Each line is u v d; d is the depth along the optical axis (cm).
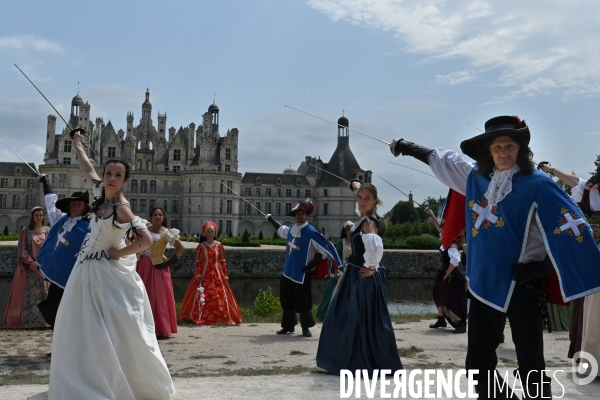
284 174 12431
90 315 424
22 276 1055
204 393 484
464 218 445
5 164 11281
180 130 11588
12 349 795
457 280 1091
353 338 590
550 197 366
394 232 9250
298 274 995
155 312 934
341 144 12244
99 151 10944
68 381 407
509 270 371
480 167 398
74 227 745
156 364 443
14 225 11181
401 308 2438
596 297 577
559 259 351
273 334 1011
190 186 10788
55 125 10662
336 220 11856
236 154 11381
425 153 444
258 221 12069
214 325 1157
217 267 1223
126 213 449
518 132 373
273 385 520
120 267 447
